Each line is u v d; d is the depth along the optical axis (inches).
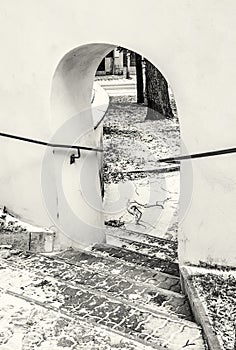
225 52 152.7
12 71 199.2
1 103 206.4
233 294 155.3
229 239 168.4
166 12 158.4
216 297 153.8
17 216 218.5
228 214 166.6
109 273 184.7
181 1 154.8
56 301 161.6
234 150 159.3
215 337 133.1
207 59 156.2
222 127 159.8
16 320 147.4
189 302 162.2
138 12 163.6
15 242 207.3
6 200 220.4
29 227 212.8
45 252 206.8
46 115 197.2
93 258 205.0
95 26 173.9
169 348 135.9
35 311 151.9
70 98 207.2
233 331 135.8
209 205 169.9
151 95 607.2
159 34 161.8
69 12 178.4
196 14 153.6
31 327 144.0
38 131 201.2
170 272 209.6
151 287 175.3
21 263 191.2
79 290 167.8
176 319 149.4
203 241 174.1
